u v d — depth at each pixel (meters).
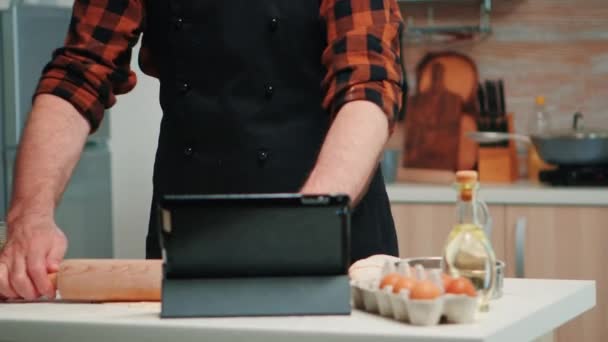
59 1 3.62
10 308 1.60
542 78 4.41
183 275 1.46
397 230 3.95
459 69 4.45
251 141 2.03
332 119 1.81
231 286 1.46
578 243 3.78
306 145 2.03
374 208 2.15
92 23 2.01
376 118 1.72
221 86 2.05
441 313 1.39
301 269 1.46
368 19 1.87
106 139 3.68
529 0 4.40
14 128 3.36
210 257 1.45
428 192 3.91
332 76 1.82
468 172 1.58
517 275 3.82
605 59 4.36
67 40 2.02
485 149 4.23
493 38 4.43
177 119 2.10
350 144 1.67
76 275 1.62
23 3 3.38
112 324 1.43
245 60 2.03
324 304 1.46
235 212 1.44
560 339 3.81
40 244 1.72
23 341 1.49
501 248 3.85
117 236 3.79
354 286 1.51
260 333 1.37
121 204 3.79
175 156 2.10
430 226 3.92
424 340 1.31
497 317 1.45
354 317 1.44
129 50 2.05
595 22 4.36
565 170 3.94
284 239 1.45
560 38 4.38
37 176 1.82
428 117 4.44
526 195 3.81
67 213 3.50
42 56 3.44
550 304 1.58
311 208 1.44
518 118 4.43
